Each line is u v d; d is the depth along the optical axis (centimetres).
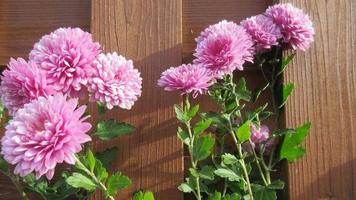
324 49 47
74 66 38
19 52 50
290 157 45
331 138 46
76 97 39
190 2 51
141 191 42
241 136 43
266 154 48
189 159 49
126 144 46
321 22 48
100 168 40
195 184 43
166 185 45
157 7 48
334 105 46
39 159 32
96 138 46
